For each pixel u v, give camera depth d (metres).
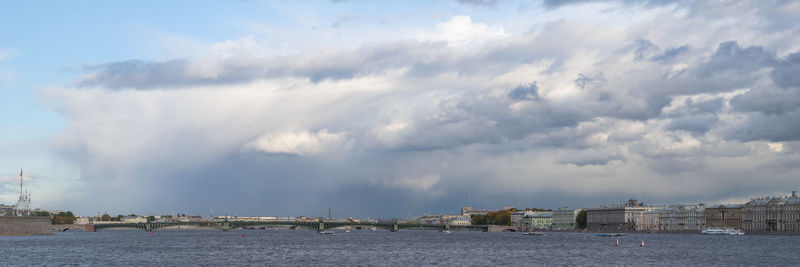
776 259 189.62
